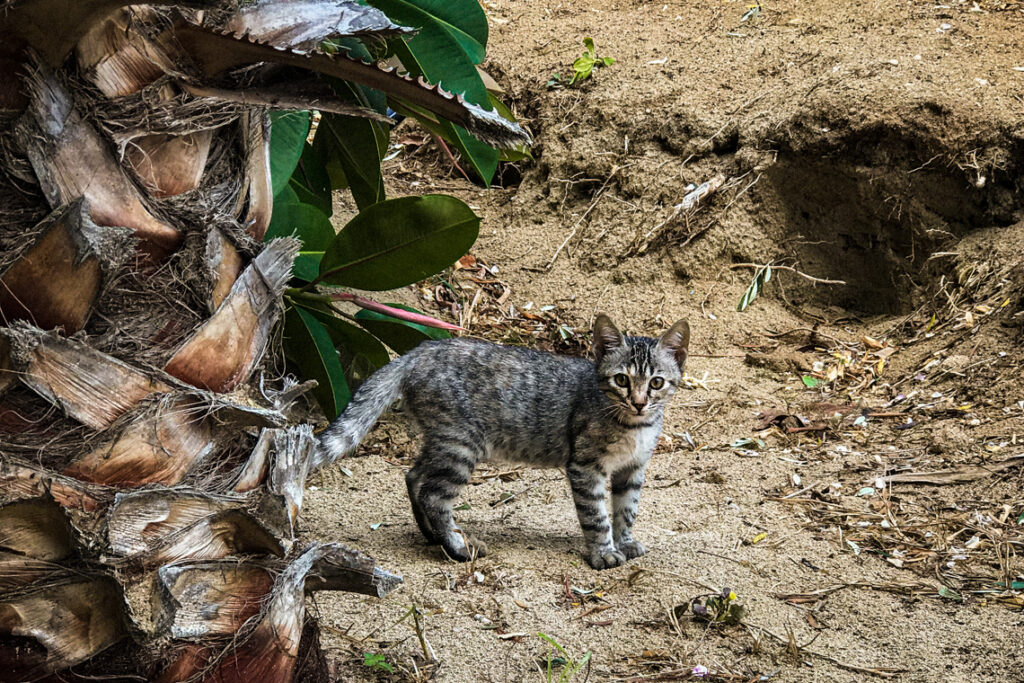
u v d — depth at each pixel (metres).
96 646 2.21
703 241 7.57
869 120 7.26
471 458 4.79
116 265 2.16
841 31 8.31
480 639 3.85
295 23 2.30
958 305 6.87
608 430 4.65
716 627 4.02
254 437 2.41
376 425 5.86
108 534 2.14
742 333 7.18
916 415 6.08
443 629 3.90
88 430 2.19
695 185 7.70
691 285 7.49
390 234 4.45
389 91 2.31
